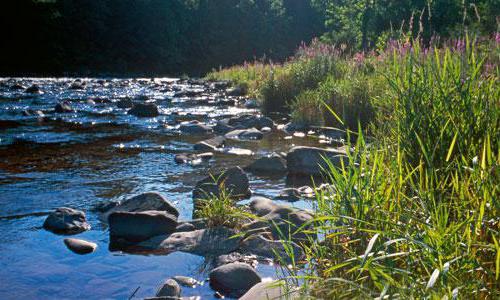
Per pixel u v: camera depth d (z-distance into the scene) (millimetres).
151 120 12281
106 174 6668
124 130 10609
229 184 5680
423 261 2281
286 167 7055
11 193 5711
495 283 2100
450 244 2232
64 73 48875
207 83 26625
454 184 2736
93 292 3346
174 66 66250
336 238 2814
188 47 71750
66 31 54375
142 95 18594
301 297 2389
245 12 77812
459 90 3357
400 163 2928
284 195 5660
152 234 4449
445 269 1885
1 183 6152
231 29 77188
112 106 15250
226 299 3271
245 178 5785
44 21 50625
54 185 6082
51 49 51531
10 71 46906
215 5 75688
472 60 3666
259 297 2965
